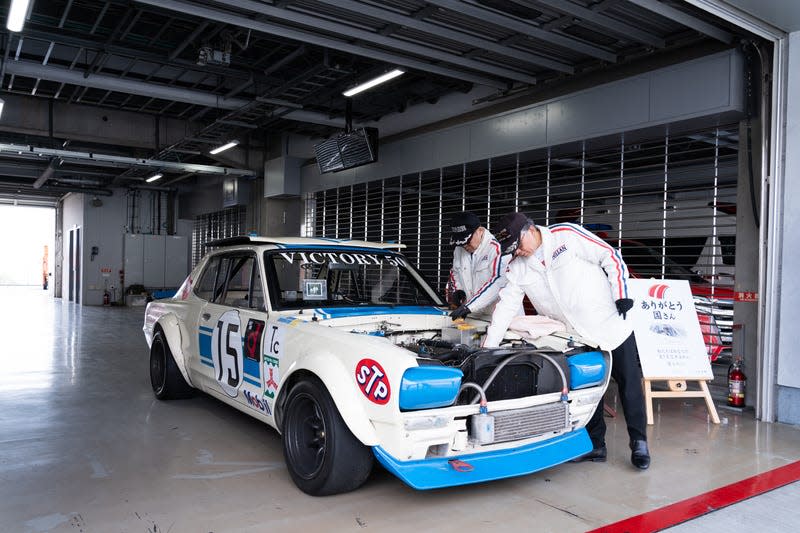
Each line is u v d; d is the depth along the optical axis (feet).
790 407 14.56
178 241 60.03
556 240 10.87
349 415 8.55
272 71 23.68
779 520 8.71
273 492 9.54
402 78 24.50
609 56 18.24
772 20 13.92
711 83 15.78
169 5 15.69
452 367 8.65
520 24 15.90
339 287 12.91
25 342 27.91
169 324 15.23
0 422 13.67
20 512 8.69
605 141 19.21
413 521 8.48
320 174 33.63
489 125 22.48
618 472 10.75
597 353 10.46
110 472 10.44
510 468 9.11
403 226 28.63
